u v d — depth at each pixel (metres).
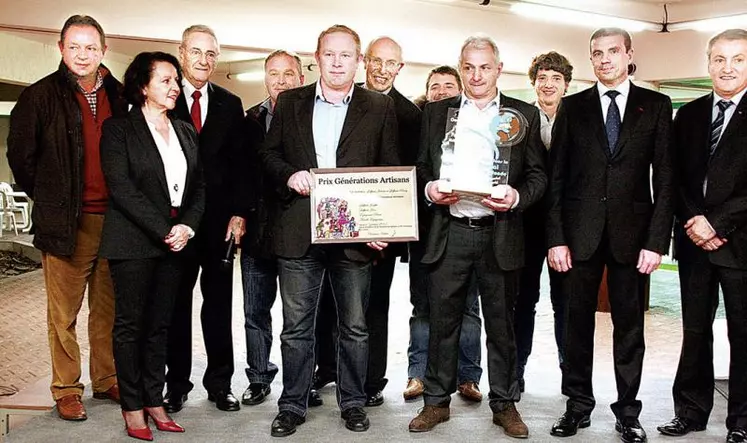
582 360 3.27
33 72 8.09
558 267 3.21
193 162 3.21
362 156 3.20
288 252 3.21
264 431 3.29
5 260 10.66
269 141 3.31
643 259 3.08
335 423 3.39
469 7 7.64
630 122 3.08
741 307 3.10
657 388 4.00
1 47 7.45
